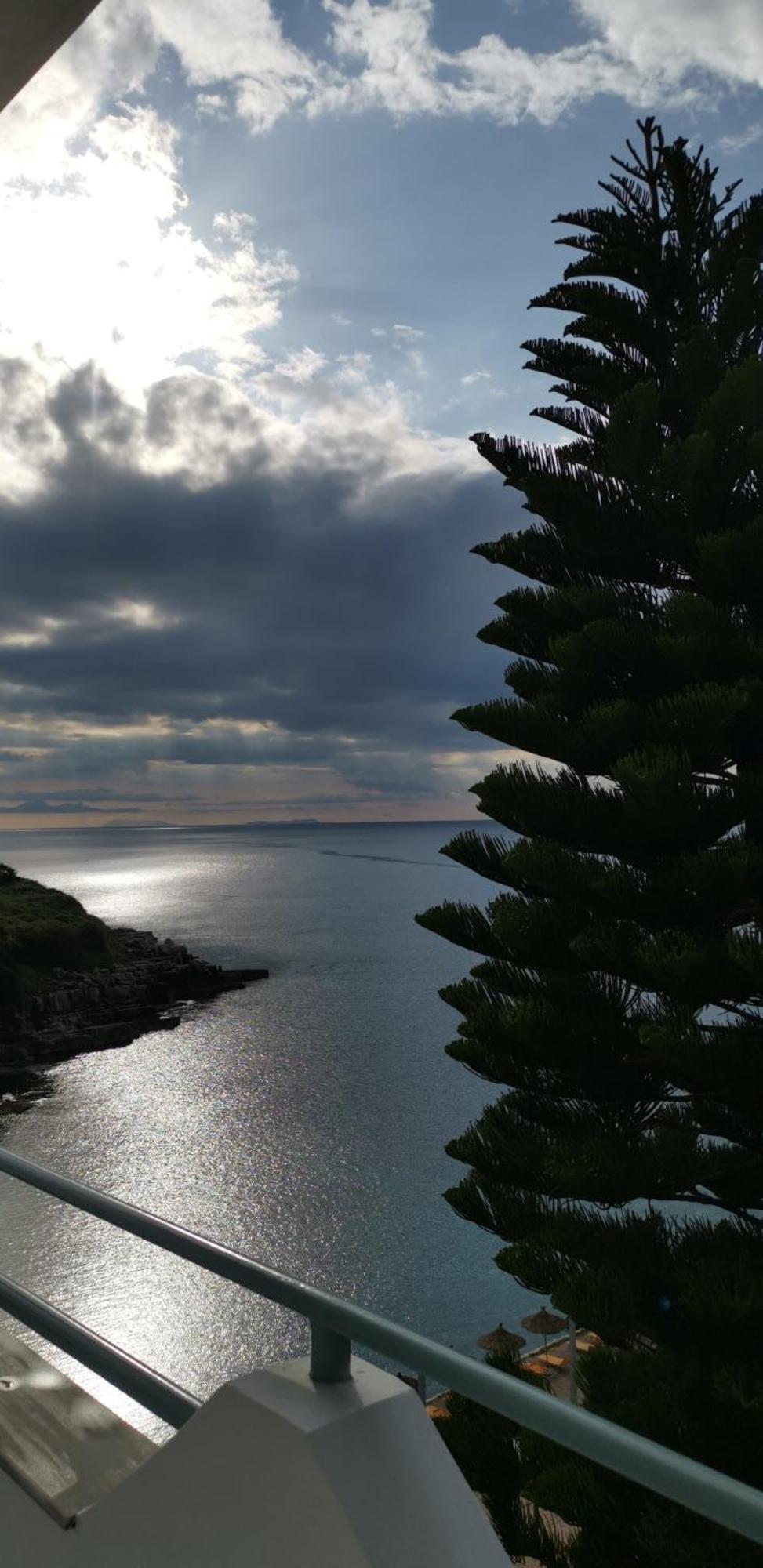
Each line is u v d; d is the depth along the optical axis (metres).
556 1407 0.75
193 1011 83.19
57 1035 69.25
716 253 9.85
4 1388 1.33
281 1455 0.89
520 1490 8.00
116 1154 50.44
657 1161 8.09
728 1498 0.65
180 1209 44.12
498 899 9.09
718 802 8.17
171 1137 53.22
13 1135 53.25
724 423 8.51
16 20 1.52
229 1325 35.22
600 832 8.68
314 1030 77.12
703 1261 8.09
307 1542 0.87
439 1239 41.19
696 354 9.24
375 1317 0.88
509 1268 8.52
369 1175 48.28
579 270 10.32
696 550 9.05
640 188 10.12
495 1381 0.79
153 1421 23.66
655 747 7.99
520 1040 8.77
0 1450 1.22
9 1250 40.78
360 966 106.44
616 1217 8.69
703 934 8.34
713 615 8.36
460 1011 9.49
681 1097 8.77
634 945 8.35
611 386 10.27
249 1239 41.06
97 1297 36.94
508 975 9.30
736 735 8.62
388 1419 0.90
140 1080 63.38
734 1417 7.45
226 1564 0.94
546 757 8.96
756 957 7.46
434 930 9.55
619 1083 8.73
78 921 82.38
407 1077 64.94
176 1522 0.99
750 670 8.44
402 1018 81.00
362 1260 39.25
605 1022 8.49
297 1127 54.91
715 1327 7.62
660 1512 7.14
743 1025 8.55
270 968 103.56
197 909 159.62
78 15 1.51
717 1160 9.05
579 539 9.54
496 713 8.94
